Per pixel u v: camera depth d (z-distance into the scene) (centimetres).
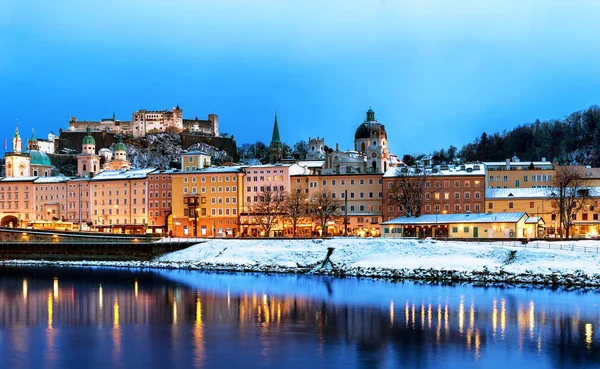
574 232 19300
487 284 12412
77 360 7381
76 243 18175
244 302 10838
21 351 7775
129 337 8425
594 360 7269
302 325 9012
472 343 7956
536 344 7894
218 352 7650
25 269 16475
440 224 17800
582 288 11812
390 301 10700
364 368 7019
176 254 17238
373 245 15262
